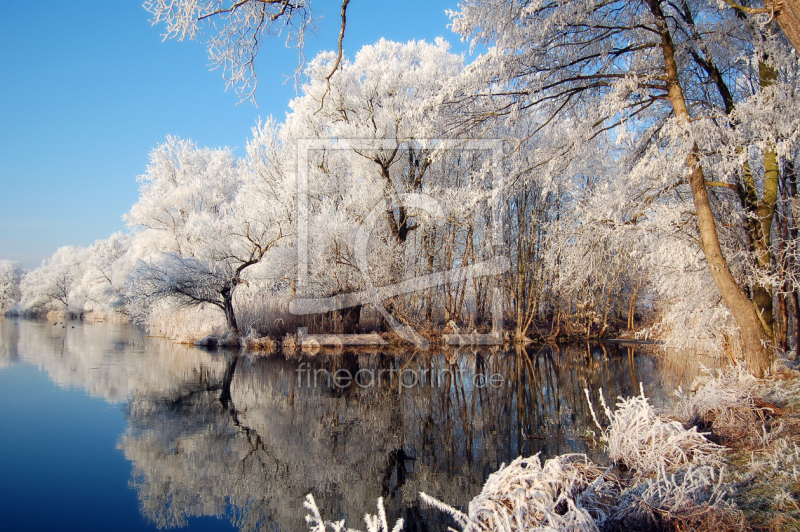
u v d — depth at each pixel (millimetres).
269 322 16688
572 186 10219
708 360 11906
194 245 21547
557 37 6539
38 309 43438
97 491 4707
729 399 4633
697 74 7508
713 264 5844
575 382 9852
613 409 7477
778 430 3998
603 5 6297
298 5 4688
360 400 8625
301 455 5738
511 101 7105
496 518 2730
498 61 6578
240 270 16781
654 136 7645
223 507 4383
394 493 4637
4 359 12609
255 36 4707
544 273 17391
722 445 4098
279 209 16547
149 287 15930
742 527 2672
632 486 3588
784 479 3201
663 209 6805
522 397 8734
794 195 7855
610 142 8305
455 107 7164
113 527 3979
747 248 6965
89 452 5746
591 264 8102
